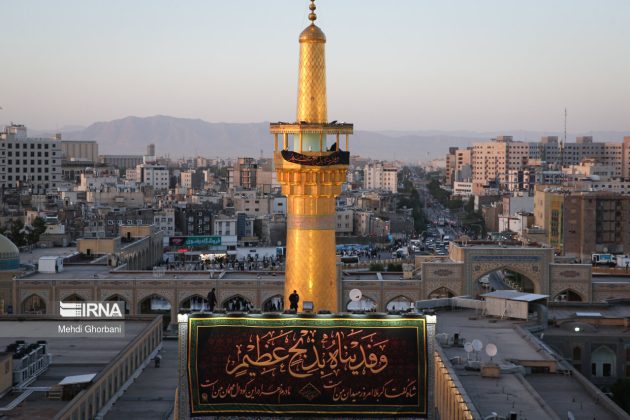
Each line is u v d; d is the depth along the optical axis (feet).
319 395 153.07
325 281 157.07
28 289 549.95
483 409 262.67
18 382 283.18
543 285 566.77
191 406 153.07
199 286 554.46
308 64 156.46
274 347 153.58
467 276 561.84
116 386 312.71
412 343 153.69
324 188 156.15
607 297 565.94
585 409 285.02
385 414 153.28
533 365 328.90
